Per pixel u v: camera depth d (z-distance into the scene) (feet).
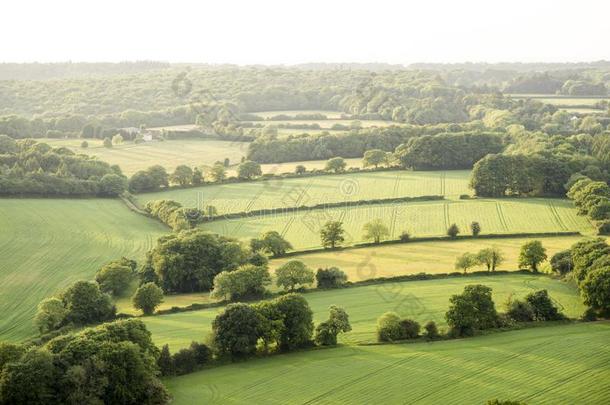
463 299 331.36
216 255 435.94
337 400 264.72
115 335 285.43
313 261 457.68
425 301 378.53
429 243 492.13
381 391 271.28
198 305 386.11
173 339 331.57
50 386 253.65
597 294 345.72
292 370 294.46
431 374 285.23
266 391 274.36
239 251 438.81
